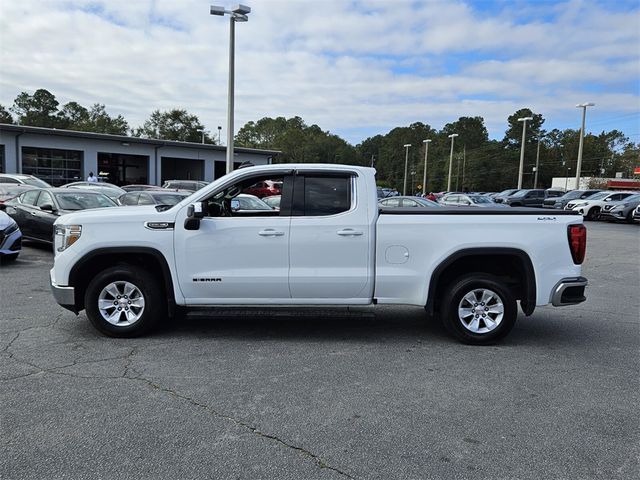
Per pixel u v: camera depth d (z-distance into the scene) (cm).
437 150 11262
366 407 390
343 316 555
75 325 604
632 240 1814
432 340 571
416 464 311
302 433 347
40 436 337
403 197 1702
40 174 3644
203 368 469
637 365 495
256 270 538
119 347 526
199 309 576
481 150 10338
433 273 539
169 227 538
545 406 397
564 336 594
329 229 534
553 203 3666
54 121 9612
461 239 535
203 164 4594
